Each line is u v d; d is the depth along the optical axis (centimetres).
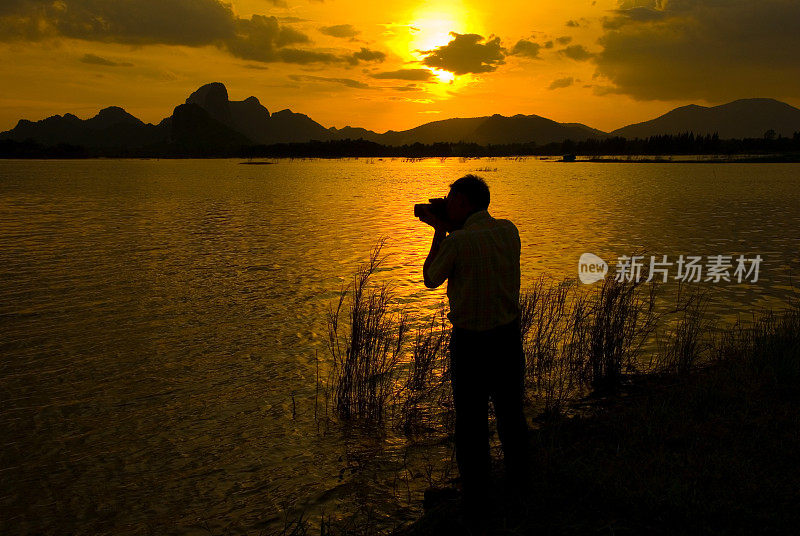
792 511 364
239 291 1180
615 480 411
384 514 427
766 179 5331
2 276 1334
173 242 1842
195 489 475
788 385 595
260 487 475
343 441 557
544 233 1958
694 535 346
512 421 402
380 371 730
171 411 628
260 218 2512
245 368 756
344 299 1106
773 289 1153
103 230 2134
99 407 639
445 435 568
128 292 1174
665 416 530
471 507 387
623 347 786
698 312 980
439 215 405
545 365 738
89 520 434
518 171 7556
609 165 9419
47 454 535
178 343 857
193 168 9712
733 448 458
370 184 5078
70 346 845
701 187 4306
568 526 367
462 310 378
